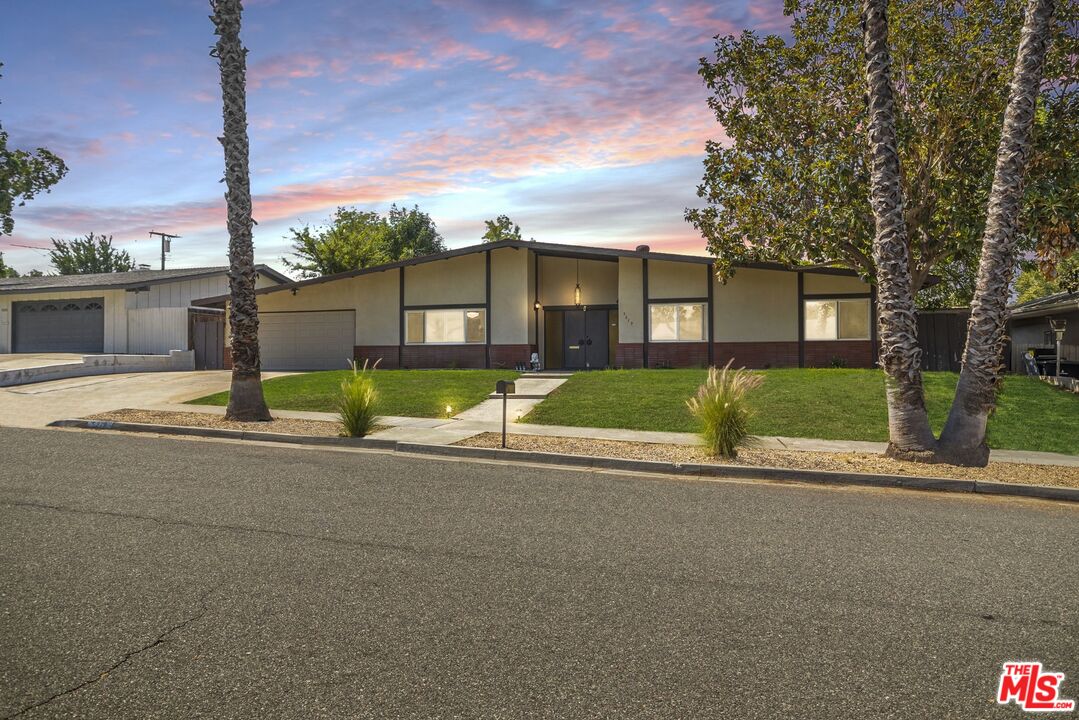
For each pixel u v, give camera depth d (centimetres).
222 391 1789
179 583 446
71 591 430
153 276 3098
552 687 316
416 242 5075
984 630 389
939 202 1780
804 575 482
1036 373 2045
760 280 2348
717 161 2025
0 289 2911
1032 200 1545
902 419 991
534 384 1827
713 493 778
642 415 1380
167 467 862
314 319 2756
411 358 2641
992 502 773
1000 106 1697
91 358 2147
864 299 2258
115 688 312
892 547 560
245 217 1348
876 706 304
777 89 1936
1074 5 1542
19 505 650
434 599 425
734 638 373
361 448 1109
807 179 1853
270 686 315
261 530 576
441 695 308
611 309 2662
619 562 505
